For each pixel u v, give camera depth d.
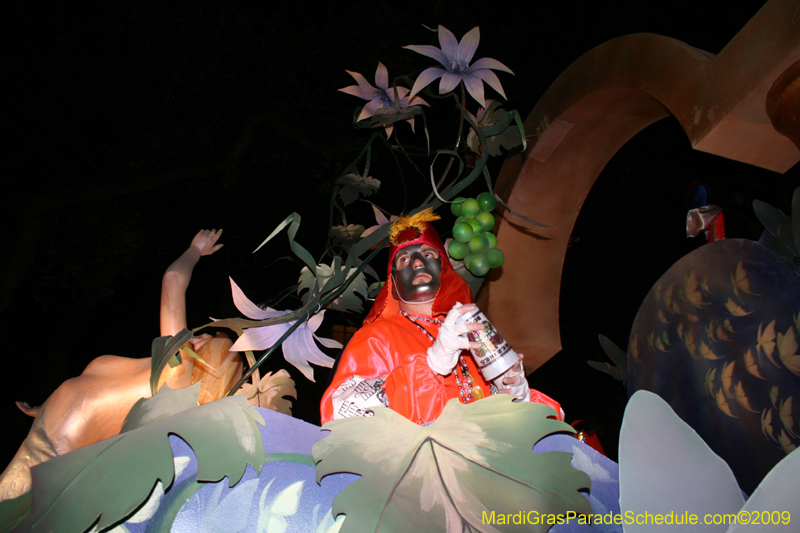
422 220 2.90
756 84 2.14
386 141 3.33
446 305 2.70
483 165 2.90
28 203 9.05
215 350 3.29
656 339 2.67
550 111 3.38
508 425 1.65
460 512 1.51
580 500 1.53
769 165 2.49
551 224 3.67
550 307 3.76
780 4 2.09
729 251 2.34
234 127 11.06
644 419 1.61
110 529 1.50
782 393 2.07
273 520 1.53
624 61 2.86
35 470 1.52
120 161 10.27
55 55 8.66
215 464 1.54
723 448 2.28
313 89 10.57
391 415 1.66
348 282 2.67
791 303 2.07
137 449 1.56
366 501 1.50
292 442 1.64
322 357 2.50
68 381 2.93
